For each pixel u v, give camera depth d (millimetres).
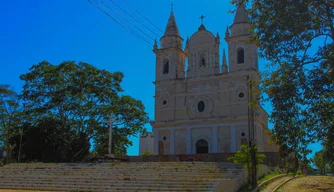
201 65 49562
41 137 43531
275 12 15219
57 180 23344
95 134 46625
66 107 44656
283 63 15477
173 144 47188
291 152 15469
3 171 28656
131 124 47688
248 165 24359
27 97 45375
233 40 46844
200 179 20094
